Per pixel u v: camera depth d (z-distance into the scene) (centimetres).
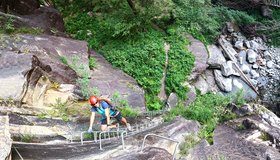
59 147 895
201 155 982
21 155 808
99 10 1719
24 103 1020
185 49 1652
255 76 1831
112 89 1323
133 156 799
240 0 2111
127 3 1578
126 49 1546
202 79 1655
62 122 1038
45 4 1684
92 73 1370
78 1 1767
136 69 1504
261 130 1095
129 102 1312
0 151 716
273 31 2067
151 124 1213
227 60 1841
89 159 836
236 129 1148
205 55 1680
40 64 1116
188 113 1345
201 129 1169
